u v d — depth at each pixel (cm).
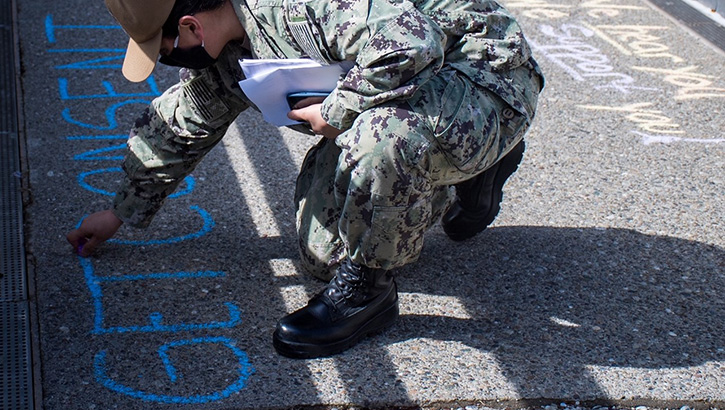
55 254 263
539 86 236
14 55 411
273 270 262
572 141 362
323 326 221
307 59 208
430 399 211
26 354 219
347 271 224
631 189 324
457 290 256
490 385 216
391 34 197
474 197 265
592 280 265
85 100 372
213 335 230
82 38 437
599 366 226
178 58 213
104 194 299
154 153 245
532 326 241
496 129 217
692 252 284
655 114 392
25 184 302
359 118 205
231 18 212
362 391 212
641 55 460
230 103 239
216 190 308
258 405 205
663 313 251
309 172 255
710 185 331
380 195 206
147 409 202
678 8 530
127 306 240
